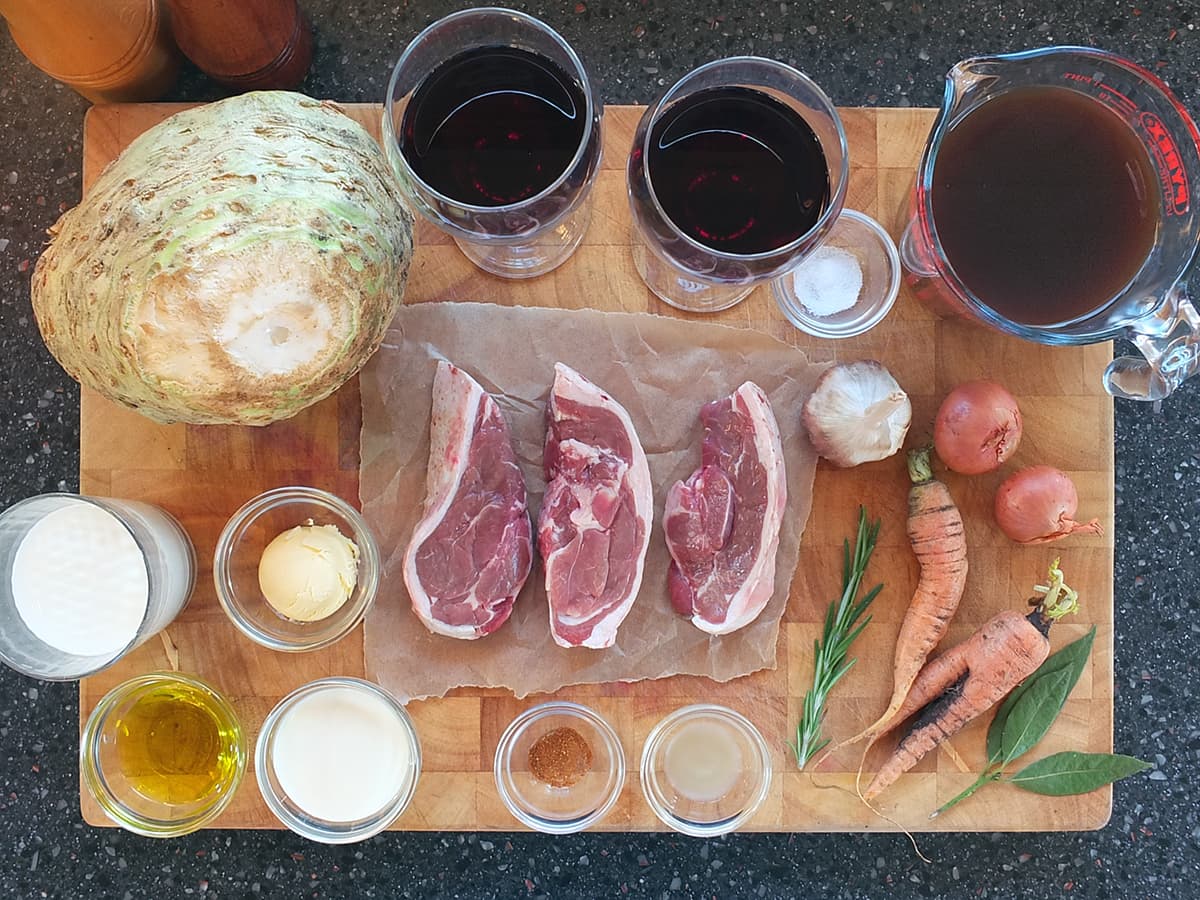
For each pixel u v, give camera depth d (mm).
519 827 463
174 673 445
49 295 371
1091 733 472
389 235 378
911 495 460
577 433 459
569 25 509
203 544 467
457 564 454
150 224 344
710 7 511
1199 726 515
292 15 460
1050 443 473
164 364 348
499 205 401
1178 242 423
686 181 403
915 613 460
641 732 467
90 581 441
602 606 454
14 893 503
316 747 459
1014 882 512
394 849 510
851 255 473
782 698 469
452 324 467
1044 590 460
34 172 507
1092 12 512
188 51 448
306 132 367
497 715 466
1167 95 404
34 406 506
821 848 512
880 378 449
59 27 409
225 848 507
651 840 512
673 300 471
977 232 425
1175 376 414
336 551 446
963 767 471
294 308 349
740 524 463
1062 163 424
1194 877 512
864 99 510
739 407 458
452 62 393
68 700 506
